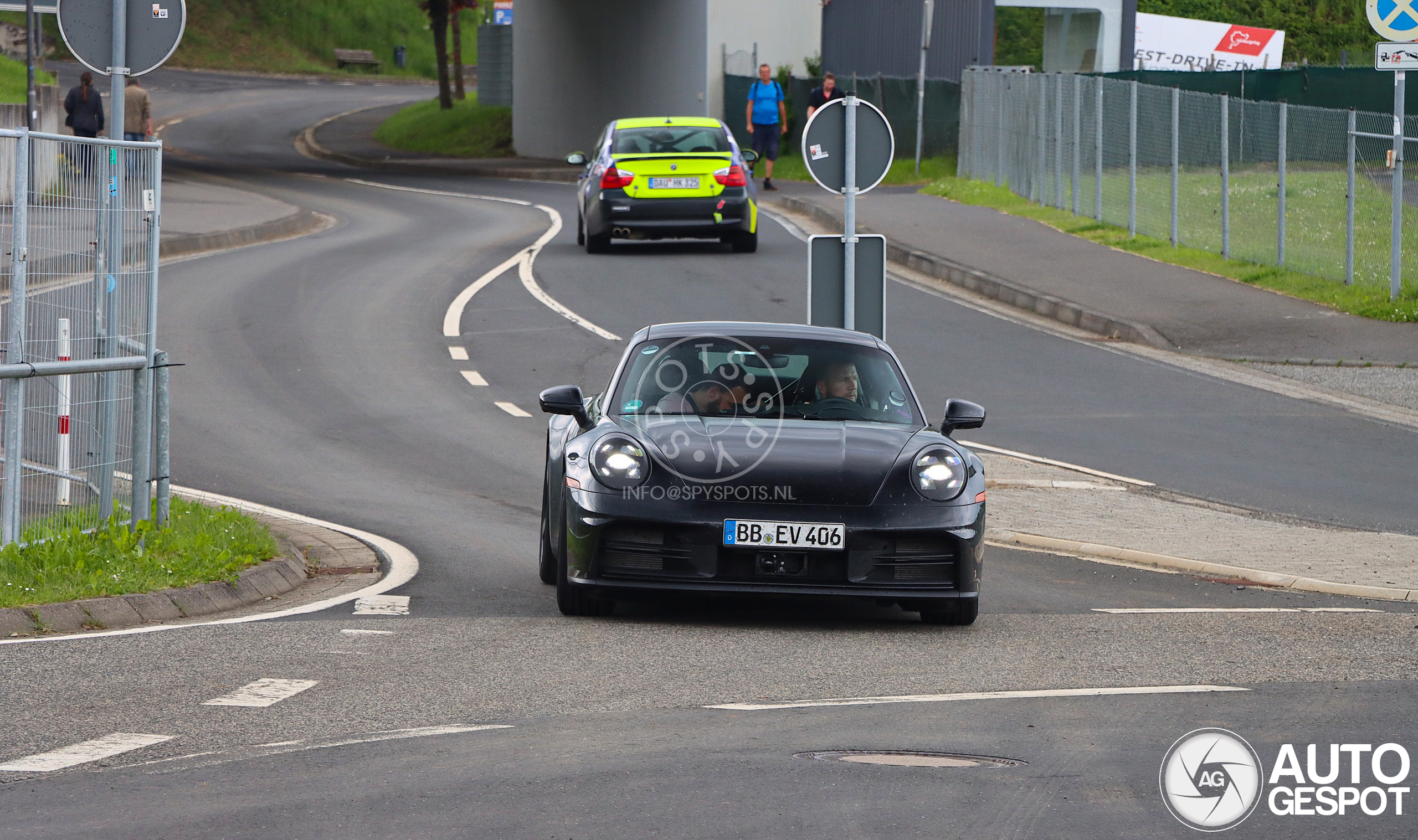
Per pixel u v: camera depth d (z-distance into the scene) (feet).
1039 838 55.16
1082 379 195.21
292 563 109.50
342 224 355.77
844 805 58.23
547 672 80.69
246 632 90.07
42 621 89.86
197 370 192.03
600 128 548.31
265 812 56.75
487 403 179.52
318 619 94.43
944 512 91.30
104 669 79.71
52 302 102.17
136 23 121.60
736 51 520.42
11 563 96.68
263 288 250.16
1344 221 307.99
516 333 216.95
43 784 60.03
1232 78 483.10
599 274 264.93
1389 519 135.23
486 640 88.58
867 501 90.43
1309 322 224.33
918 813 57.57
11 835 53.98
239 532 111.96
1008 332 225.35
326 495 138.21
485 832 54.60
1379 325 221.87
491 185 464.65
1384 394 187.01
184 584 98.68
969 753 66.18
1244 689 79.05
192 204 371.15
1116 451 160.25
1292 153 360.48
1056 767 64.13
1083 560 122.01
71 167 103.19
